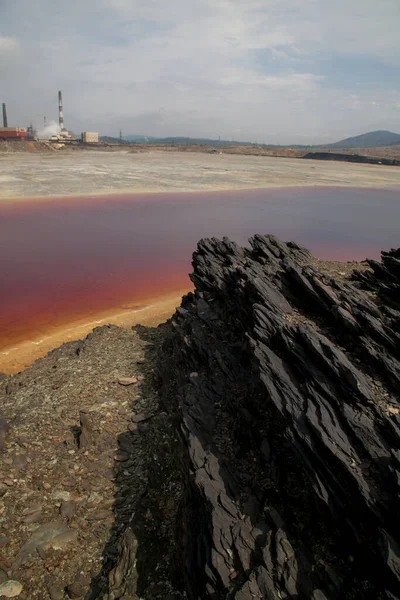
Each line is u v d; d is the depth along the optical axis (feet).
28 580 21.31
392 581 13.66
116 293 70.90
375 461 16.79
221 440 22.98
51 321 58.44
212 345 32.09
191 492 21.26
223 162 358.84
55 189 171.94
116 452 29.68
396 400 19.66
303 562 16.10
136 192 178.81
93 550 23.03
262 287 29.66
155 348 45.60
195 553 18.75
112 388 37.24
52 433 31.07
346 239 119.24
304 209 163.63
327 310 27.17
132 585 20.17
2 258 87.45
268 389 21.34
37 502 25.50
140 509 24.00
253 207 161.89
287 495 19.02
